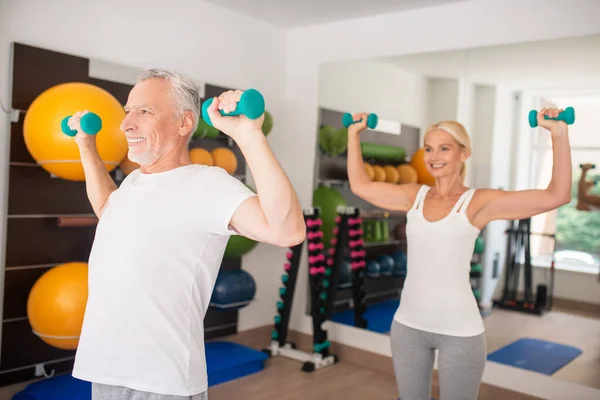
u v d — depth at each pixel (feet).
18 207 9.49
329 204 13.08
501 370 10.47
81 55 10.17
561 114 6.10
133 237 3.85
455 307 6.48
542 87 10.28
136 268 3.79
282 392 10.36
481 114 10.98
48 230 9.87
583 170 9.91
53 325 8.53
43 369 9.78
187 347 3.84
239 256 12.10
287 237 3.48
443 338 6.50
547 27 10.24
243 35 13.08
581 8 9.87
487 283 11.03
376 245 12.27
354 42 12.89
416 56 11.87
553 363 10.04
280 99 14.12
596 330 9.71
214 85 12.46
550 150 10.21
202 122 10.87
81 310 8.54
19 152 9.45
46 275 8.87
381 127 12.23
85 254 10.39
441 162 7.02
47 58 9.68
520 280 10.64
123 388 3.78
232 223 3.73
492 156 10.85
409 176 11.69
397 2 11.49
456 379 6.42
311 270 11.91
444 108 11.41
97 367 3.83
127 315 3.76
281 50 14.08
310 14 12.71
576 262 10.02
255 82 13.44
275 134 14.02
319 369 11.80
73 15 10.03
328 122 13.19
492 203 6.63
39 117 8.39
